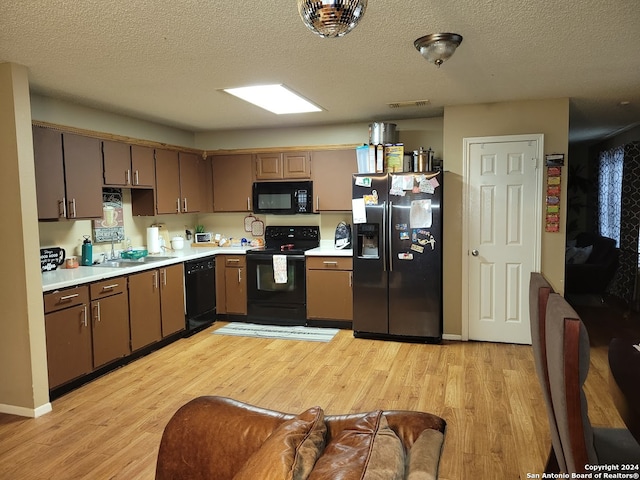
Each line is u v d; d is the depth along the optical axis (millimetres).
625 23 2404
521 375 3705
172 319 4629
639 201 5672
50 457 2592
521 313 4480
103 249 4594
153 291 4344
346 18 1443
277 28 2414
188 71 3162
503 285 4504
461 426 2885
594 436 1758
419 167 4555
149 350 4371
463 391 3412
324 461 1096
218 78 3344
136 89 3635
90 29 2387
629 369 1704
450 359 4105
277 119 5020
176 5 2115
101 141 4059
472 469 2430
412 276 4551
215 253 5418
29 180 3025
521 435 2768
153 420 3021
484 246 4523
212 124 5289
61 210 3637
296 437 1201
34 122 3391
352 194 4891
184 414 1617
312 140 5473
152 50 2725
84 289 3541
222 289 5473
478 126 4422
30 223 3033
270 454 1106
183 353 4367
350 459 1064
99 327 3699
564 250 4320
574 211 8219
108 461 2547
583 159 8273
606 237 6719
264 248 5680
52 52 2732
